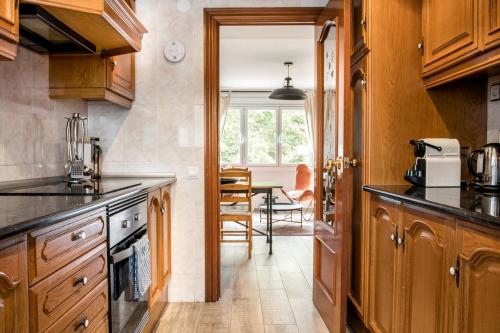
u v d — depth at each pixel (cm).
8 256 91
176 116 274
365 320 211
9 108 192
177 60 271
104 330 151
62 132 244
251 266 368
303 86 727
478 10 159
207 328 235
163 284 247
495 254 106
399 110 211
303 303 276
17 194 155
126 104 264
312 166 754
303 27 348
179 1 271
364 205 214
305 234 519
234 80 669
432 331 141
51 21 170
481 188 185
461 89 212
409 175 204
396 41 210
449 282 129
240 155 764
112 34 197
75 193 157
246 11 268
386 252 186
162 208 245
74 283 124
